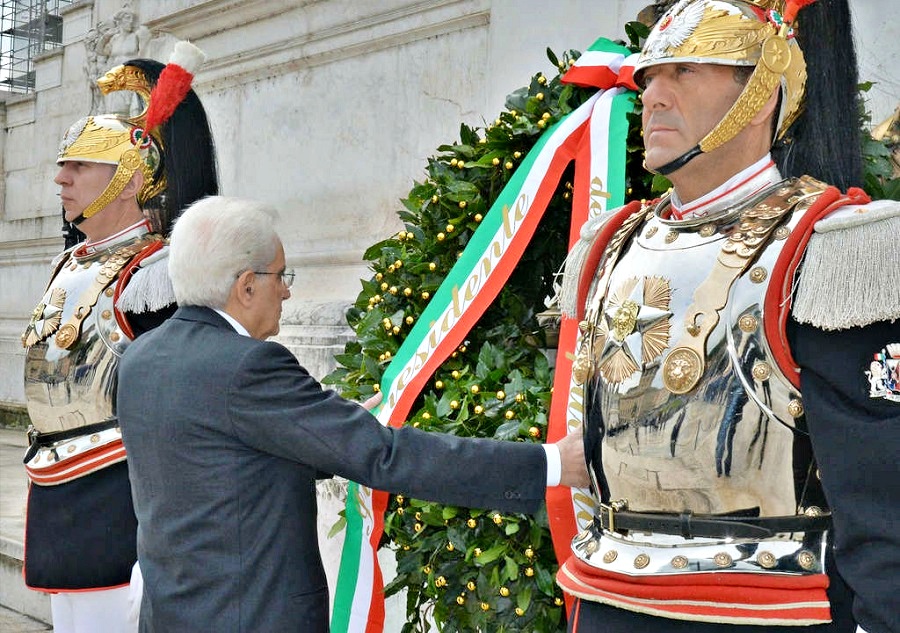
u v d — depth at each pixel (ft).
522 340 6.69
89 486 7.39
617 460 4.30
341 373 7.25
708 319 4.00
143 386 5.61
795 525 3.93
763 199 4.18
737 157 4.27
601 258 4.91
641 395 4.17
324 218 12.83
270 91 13.76
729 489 3.97
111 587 7.38
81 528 7.38
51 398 7.56
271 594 5.37
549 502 5.41
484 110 10.53
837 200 4.00
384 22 11.86
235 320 5.83
